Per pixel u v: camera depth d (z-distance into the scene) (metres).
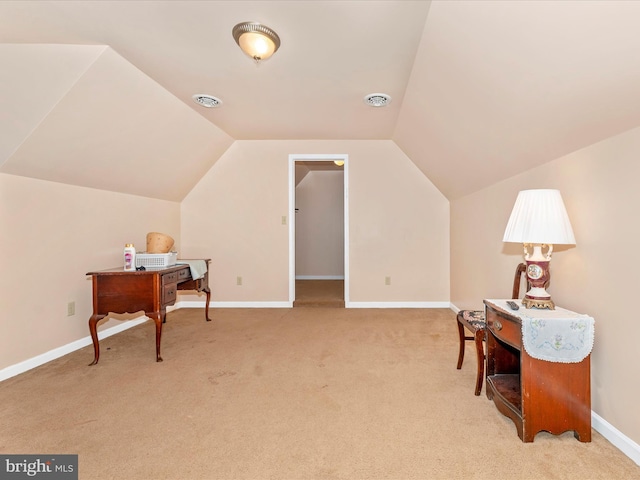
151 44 1.93
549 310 1.65
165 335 3.05
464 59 1.71
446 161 3.15
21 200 2.27
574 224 1.73
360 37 1.85
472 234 3.31
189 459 1.37
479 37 1.50
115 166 2.87
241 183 4.14
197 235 4.18
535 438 1.51
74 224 2.69
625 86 1.21
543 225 1.57
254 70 2.25
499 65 1.56
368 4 1.58
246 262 4.16
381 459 1.37
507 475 1.28
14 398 1.88
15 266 2.23
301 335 3.04
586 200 1.64
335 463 1.35
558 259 1.85
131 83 2.29
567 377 1.48
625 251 1.41
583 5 1.05
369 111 3.03
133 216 3.39
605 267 1.52
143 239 3.53
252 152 4.12
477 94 1.89
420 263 4.11
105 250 3.02
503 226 2.63
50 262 2.48
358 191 4.10
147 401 1.85
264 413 1.73
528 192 1.66
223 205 4.15
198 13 1.65
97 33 1.81
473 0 1.33
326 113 3.08
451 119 2.38
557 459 1.37
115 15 1.66
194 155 3.63
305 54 2.04
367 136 3.89
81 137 2.36
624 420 1.41
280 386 2.03
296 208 6.33
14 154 2.11
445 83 2.04
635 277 1.36
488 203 2.92
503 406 1.65
